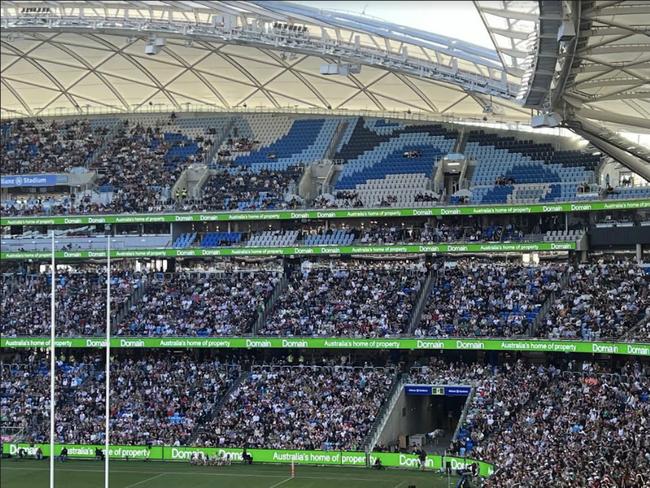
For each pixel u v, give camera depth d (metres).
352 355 79.38
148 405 76.50
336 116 97.25
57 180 93.62
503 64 54.16
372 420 70.62
